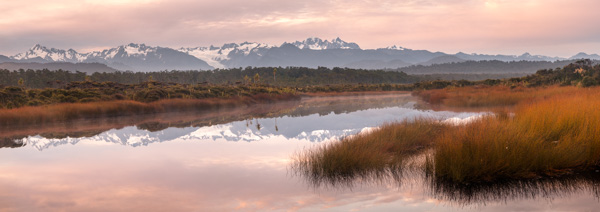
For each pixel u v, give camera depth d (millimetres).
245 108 36562
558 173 7660
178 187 7625
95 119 24547
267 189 7348
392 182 7617
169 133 17094
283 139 14523
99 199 6926
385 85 89625
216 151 11805
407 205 6277
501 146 7738
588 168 7961
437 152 8141
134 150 12297
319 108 35219
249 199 6738
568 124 9656
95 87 38625
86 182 8164
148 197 7004
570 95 20703
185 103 32250
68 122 22531
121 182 8109
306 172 8609
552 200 6340
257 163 9781
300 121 22562
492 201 6371
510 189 6980
